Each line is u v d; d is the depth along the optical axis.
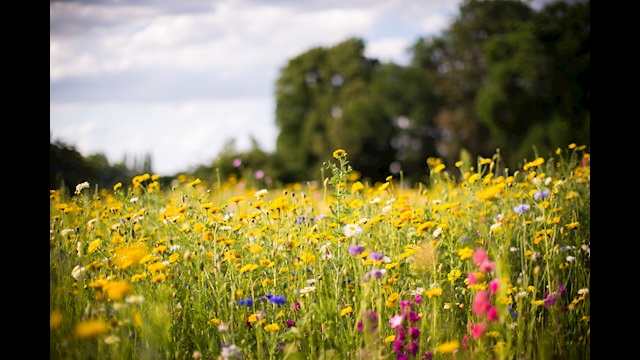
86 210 3.57
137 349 2.48
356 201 3.64
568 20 17.78
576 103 18.50
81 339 2.41
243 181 7.71
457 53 36.75
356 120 39.06
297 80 42.97
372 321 2.54
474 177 4.05
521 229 3.58
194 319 2.76
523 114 25.83
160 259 3.04
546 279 3.35
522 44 26.91
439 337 2.66
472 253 2.70
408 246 3.10
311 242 3.22
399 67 39.62
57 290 2.64
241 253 3.15
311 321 2.81
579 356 2.78
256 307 2.98
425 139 39.16
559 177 4.63
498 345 2.47
